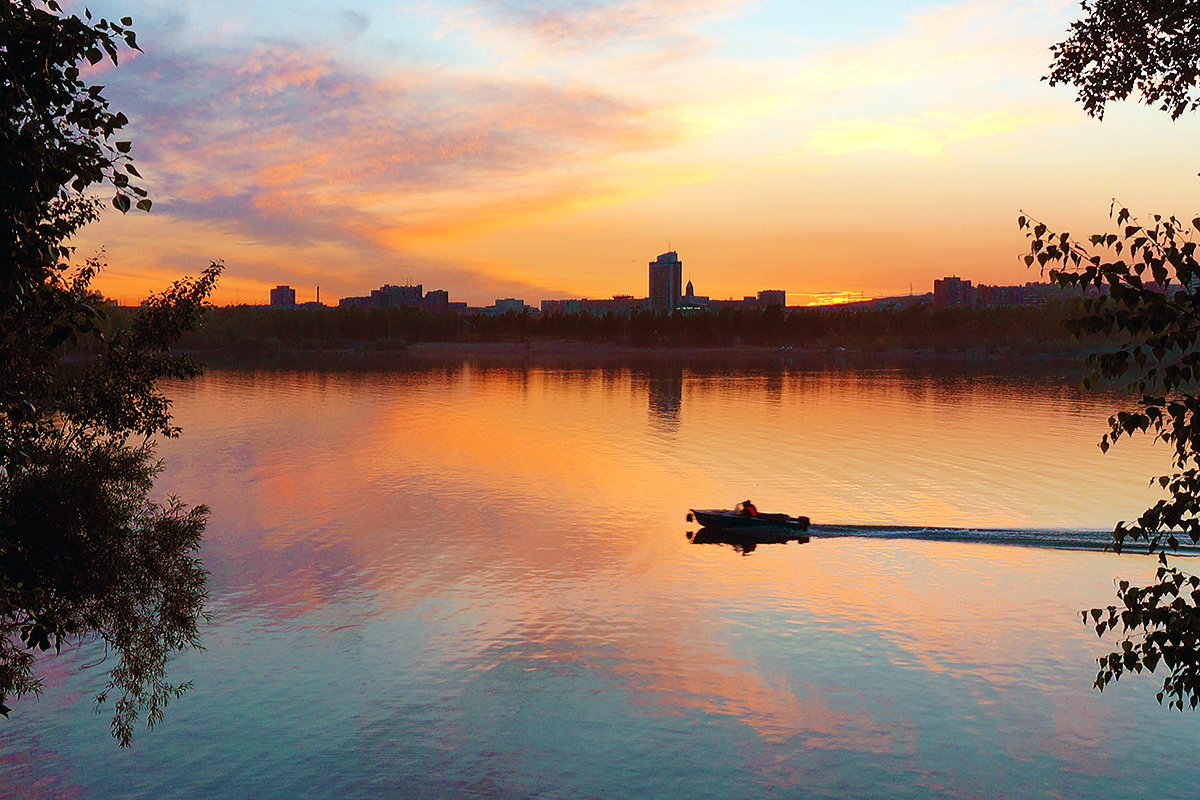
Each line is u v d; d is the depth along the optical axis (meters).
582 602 38.91
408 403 132.62
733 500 61.28
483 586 41.22
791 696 29.17
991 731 26.61
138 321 21.75
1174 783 23.59
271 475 71.06
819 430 98.00
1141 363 7.75
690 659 32.28
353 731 26.73
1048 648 33.06
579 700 28.89
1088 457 76.81
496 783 23.89
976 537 49.69
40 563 18.89
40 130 7.98
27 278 8.20
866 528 52.16
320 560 45.53
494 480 69.44
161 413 22.25
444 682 30.25
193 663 31.69
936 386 157.38
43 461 19.16
